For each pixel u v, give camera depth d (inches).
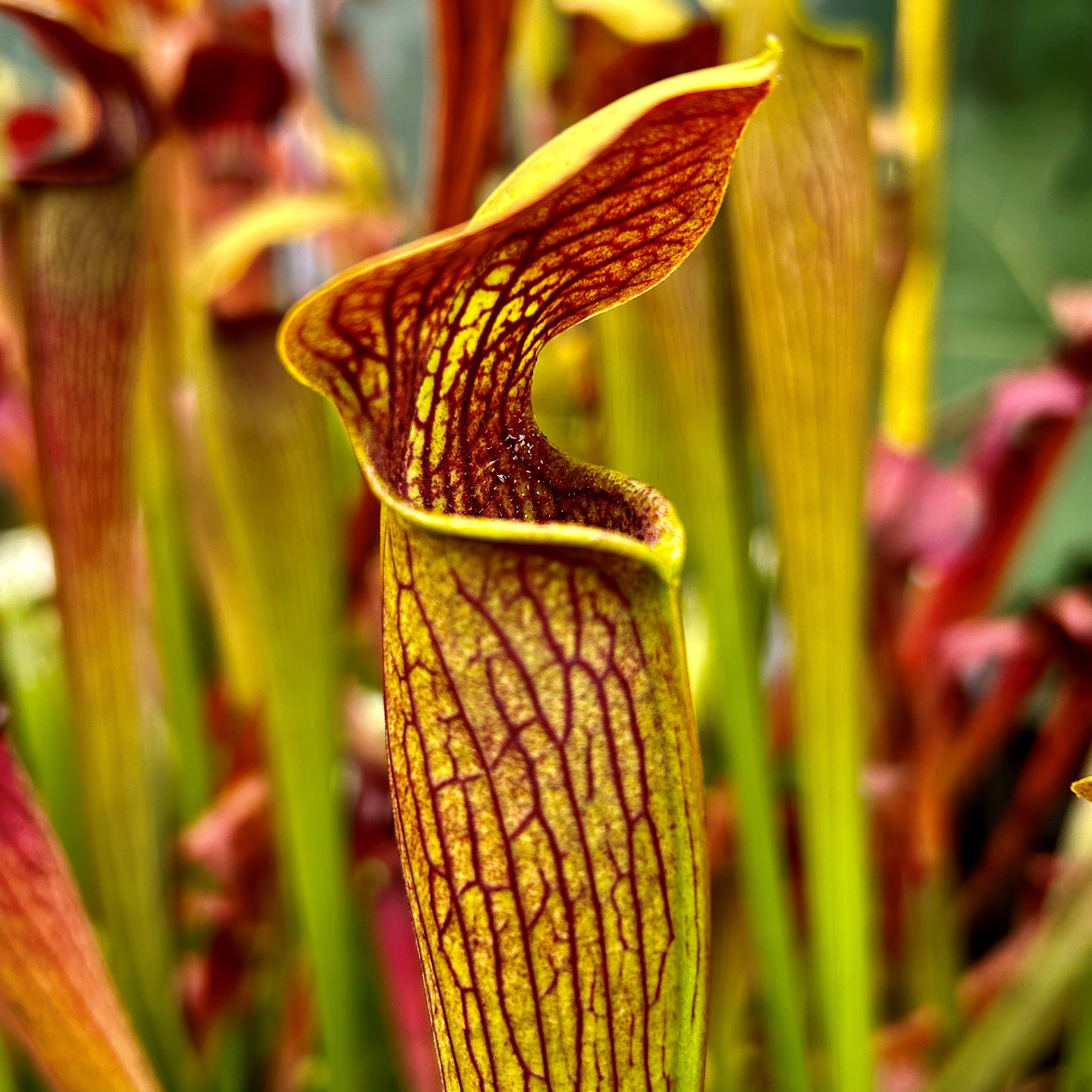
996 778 47.7
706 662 27.9
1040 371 29.4
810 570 19.4
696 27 18.9
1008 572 31.3
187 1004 27.7
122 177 19.4
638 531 15.1
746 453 20.9
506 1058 14.9
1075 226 57.4
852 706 19.6
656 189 14.5
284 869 26.9
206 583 32.5
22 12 18.6
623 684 14.6
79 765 20.2
